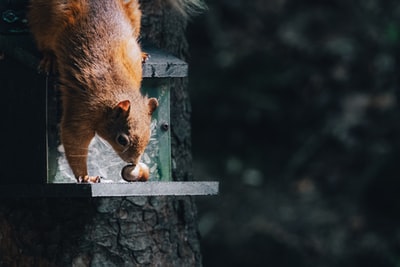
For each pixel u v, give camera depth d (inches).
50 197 311.1
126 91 292.5
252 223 627.8
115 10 298.8
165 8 342.0
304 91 690.2
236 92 688.4
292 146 681.6
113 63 293.0
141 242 320.8
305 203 646.5
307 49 697.0
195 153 682.8
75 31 293.7
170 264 327.3
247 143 684.7
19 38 313.9
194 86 689.0
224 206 642.2
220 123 686.5
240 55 695.1
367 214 643.5
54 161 307.0
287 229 625.3
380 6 706.2
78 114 291.9
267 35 706.8
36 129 308.7
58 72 297.3
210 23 701.9
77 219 314.8
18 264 319.3
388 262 615.5
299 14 717.3
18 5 316.2
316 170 669.3
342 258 613.6
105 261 316.2
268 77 691.4
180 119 340.8
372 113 681.6
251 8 717.3
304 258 610.5
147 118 293.4
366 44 695.7
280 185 662.5
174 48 343.9
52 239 315.3
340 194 655.8
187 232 333.4
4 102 319.0
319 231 625.6
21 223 318.3
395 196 649.6
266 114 684.7
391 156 660.7
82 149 293.4
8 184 314.3
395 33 688.4
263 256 612.1
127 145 289.0
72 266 313.6
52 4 295.4
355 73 691.4
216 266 610.5
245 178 663.8
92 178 295.0
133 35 304.2
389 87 687.7
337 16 711.7
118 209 318.3
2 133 319.9
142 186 282.4
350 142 673.6
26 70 311.3
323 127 680.4
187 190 288.0
